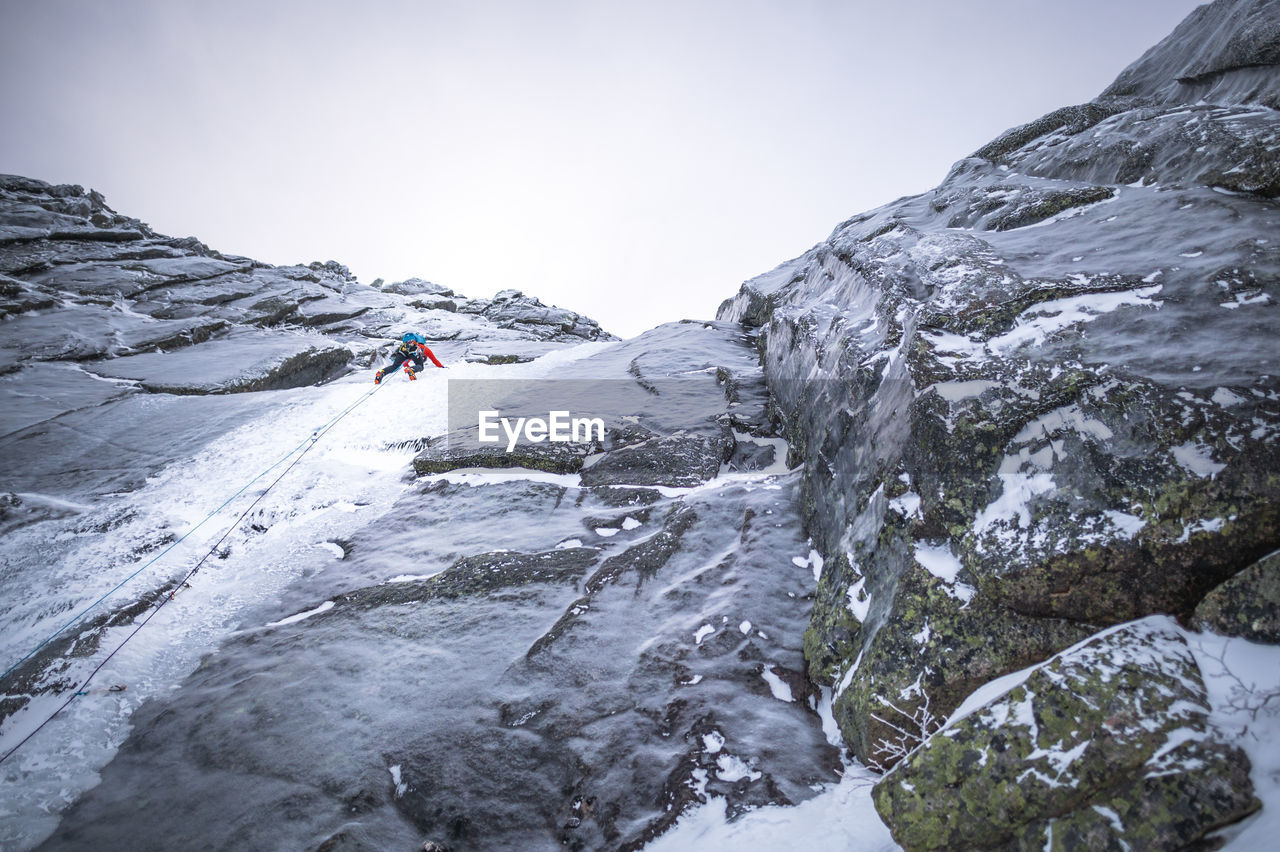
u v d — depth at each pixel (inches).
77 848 114.0
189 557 219.0
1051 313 138.9
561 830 111.2
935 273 176.7
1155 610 96.2
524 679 144.2
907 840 93.0
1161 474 98.6
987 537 110.9
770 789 111.7
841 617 134.6
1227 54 210.1
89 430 331.9
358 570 205.0
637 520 214.7
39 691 155.5
